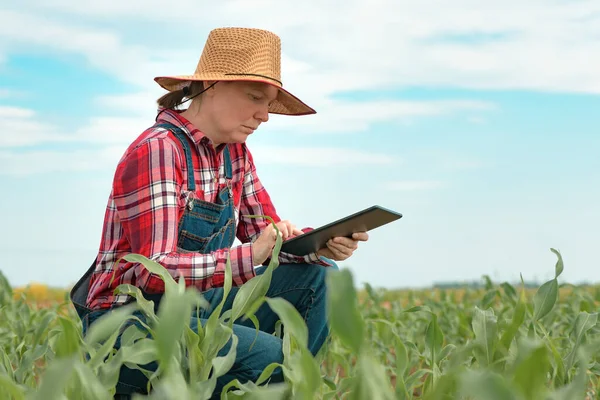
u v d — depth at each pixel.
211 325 1.98
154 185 2.64
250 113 2.89
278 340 2.67
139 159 2.67
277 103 3.39
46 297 7.92
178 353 1.92
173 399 1.31
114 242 2.72
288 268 3.09
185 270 2.56
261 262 2.70
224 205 2.93
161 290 2.55
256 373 2.58
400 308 5.38
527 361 1.27
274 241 2.70
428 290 7.61
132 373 2.56
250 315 2.06
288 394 1.81
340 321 1.21
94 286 2.72
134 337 2.13
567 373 2.25
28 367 2.42
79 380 1.60
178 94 2.97
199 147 2.86
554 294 2.36
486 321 2.19
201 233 2.82
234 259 2.62
